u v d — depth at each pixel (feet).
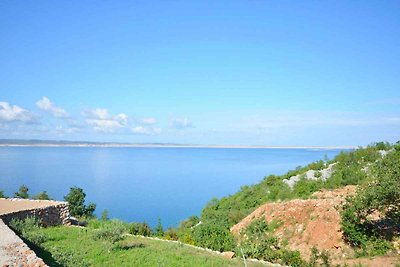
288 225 68.69
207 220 91.35
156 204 181.37
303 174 106.42
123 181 265.34
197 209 169.37
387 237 56.03
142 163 467.11
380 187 54.13
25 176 273.75
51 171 319.27
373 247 54.85
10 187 206.49
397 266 47.44
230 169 375.04
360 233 57.11
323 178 99.86
